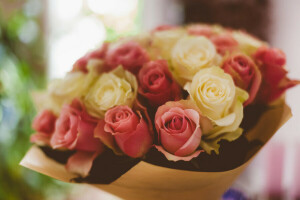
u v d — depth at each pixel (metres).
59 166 0.55
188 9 1.27
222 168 0.50
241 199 0.73
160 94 0.49
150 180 0.50
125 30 1.70
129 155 0.49
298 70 1.01
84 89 0.53
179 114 0.47
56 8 1.53
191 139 0.46
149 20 1.47
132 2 1.69
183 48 0.52
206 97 0.48
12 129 1.13
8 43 1.23
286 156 0.94
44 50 1.48
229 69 0.51
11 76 1.13
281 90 0.55
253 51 0.57
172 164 0.49
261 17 1.10
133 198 0.55
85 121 0.50
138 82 0.52
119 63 0.53
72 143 0.50
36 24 1.46
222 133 0.49
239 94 0.49
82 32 1.67
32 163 0.54
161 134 0.47
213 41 0.56
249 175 1.06
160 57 0.54
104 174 0.51
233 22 1.15
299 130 0.96
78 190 1.41
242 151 0.52
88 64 0.54
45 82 1.40
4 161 1.10
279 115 0.55
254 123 0.54
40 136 0.56
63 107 0.52
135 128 0.48
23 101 1.15
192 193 0.53
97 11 1.71
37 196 1.21
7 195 1.08
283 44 1.04
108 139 0.49
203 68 0.51
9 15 1.29
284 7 1.03
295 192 0.90
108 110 0.49
